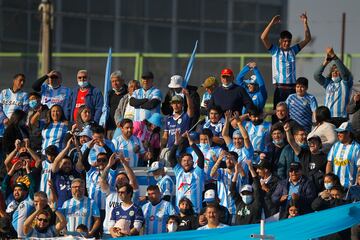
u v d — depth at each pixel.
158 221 59.00
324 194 57.41
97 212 59.81
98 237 59.50
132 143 64.12
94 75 86.31
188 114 65.19
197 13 115.88
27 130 66.94
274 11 113.44
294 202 57.41
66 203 59.72
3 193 62.69
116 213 58.59
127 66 84.44
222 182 60.81
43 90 68.00
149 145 65.50
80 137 63.41
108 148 62.19
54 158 61.84
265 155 61.31
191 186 60.62
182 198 58.09
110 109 67.56
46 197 58.50
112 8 114.12
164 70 83.56
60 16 111.88
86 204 59.72
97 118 67.56
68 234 58.03
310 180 59.38
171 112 66.62
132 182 60.28
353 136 60.75
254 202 58.19
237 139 61.59
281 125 62.06
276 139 61.88
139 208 58.62
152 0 115.31
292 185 58.75
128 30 114.31
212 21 112.75
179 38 115.44
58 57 87.12
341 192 57.31
